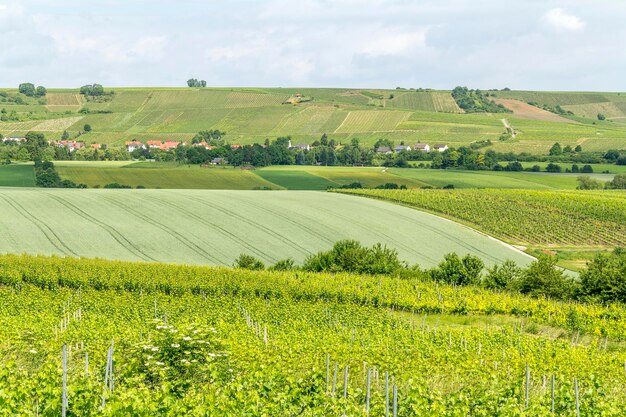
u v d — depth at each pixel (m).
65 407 19.28
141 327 39.16
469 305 57.31
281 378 25.02
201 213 92.19
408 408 22.67
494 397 24.19
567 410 24.73
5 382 21.42
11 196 96.19
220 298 55.22
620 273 60.53
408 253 82.19
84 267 60.94
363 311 53.22
